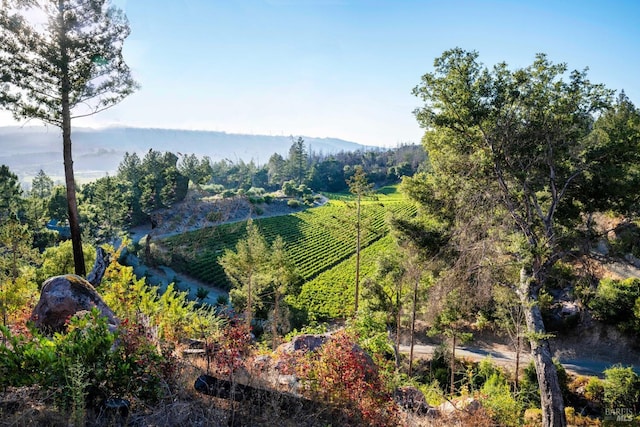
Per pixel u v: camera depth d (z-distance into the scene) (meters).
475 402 10.10
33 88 13.99
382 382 6.98
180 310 9.95
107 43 14.58
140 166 84.69
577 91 12.53
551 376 12.52
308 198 100.44
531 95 12.77
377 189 120.56
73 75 14.33
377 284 21.77
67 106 14.66
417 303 21.75
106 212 59.25
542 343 12.63
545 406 12.47
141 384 5.23
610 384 17.69
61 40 13.67
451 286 13.22
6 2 13.00
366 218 32.12
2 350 4.88
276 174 139.88
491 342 26.38
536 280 12.83
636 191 12.12
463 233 13.05
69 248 25.36
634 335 23.78
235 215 71.81
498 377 18.67
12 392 4.67
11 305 11.16
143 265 47.38
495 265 12.80
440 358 22.95
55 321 7.84
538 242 13.07
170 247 48.53
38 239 51.66
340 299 39.19
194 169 85.50
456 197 14.35
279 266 26.94
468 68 12.80
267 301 30.75
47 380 4.71
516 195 13.93
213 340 6.74
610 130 12.94
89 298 8.24
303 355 7.11
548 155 12.75
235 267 26.05
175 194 64.12
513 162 13.16
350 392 6.01
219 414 5.05
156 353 5.78
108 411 4.78
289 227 72.81
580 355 24.23
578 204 14.05
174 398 5.32
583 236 12.92
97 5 14.02
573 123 12.84
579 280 14.51
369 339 10.48
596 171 12.42
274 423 5.03
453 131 14.12
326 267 52.69
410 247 15.43
